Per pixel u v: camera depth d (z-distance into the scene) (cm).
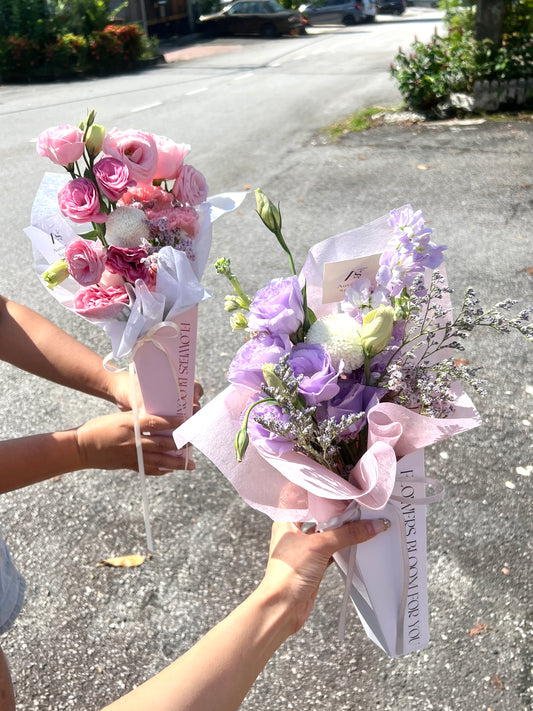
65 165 151
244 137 827
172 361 158
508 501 262
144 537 258
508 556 240
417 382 115
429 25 2541
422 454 122
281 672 208
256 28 2383
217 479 283
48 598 236
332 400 114
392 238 120
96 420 155
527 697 197
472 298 120
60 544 257
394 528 122
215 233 524
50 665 214
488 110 838
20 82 1584
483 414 308
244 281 443
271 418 105
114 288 157
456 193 581
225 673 91
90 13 1666
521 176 611
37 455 146
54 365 167
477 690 199
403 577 123
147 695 87
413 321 124
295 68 1480
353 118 870
